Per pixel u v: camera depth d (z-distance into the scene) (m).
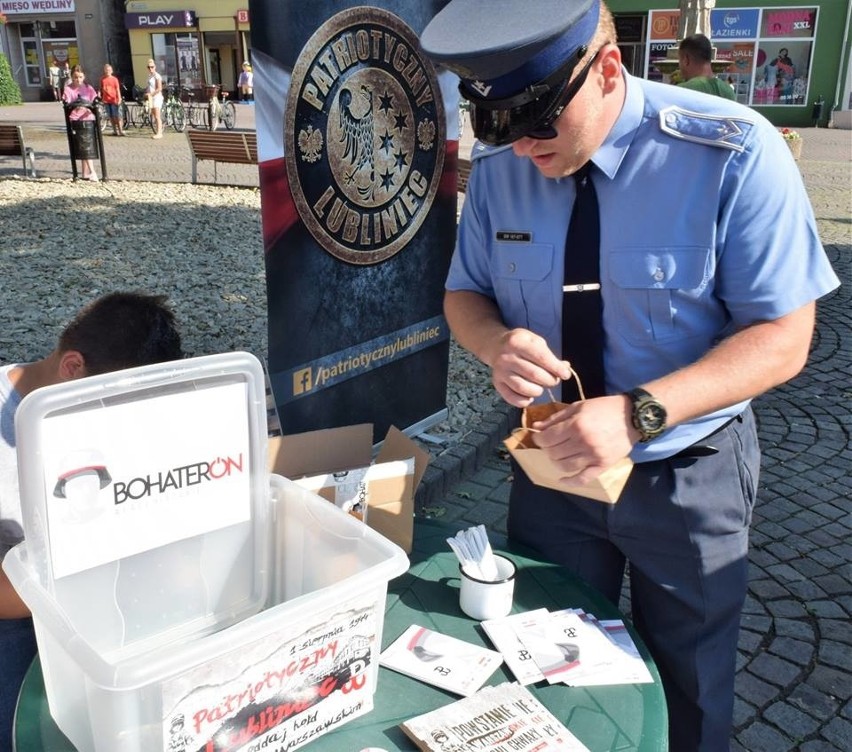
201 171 12.40
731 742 2.32
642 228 1.48
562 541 1.78
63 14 30.19
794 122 22.84
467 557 1.57
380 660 1.41
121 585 1.26
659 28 22.16
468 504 3.59
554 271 1.58
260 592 1.45
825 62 22.08
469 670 1.38
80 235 7.61
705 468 1.60
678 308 1.50
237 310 5.67
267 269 2.63
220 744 1.11
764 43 22.34
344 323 3.03
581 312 1.58
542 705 1.31
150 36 27.84
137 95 23.28
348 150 2.82
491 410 4.32
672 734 1.79
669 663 1.74
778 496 3.69
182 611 1.35
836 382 5.09
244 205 9.39
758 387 1.40
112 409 1.16
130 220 8.34
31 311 5.41
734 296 1.46
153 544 1.26
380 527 1.72
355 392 3.18
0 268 6.42
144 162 13.28
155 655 1.01
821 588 3.03
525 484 1.82
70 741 1.19
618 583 1.85
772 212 1.40
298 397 2.90
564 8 1.29
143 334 1.59
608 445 1.30
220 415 1.30
